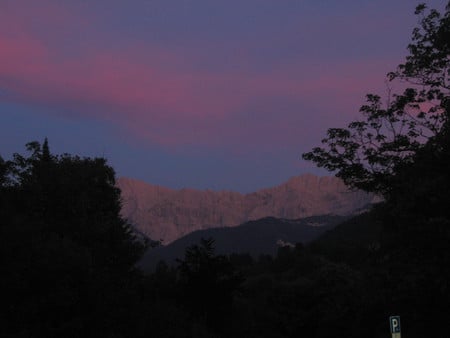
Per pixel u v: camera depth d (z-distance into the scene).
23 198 24.39
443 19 17.80
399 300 15.37
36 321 16.92
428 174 15.63
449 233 13.39
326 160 19.55
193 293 44.25
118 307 21.66
